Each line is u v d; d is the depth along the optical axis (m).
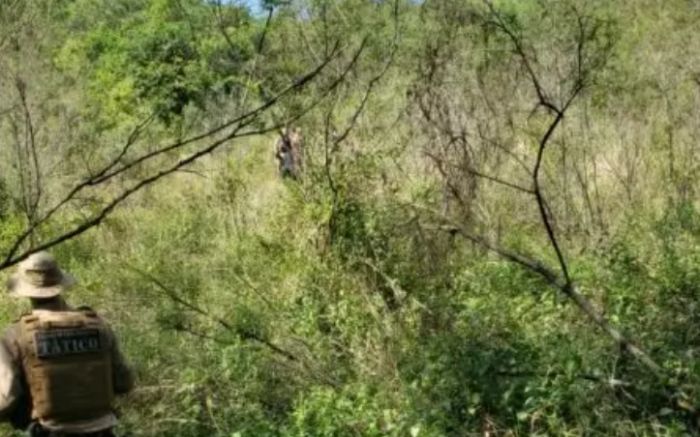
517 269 8.05
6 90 8.74
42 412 5.05
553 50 10.45
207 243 10.76
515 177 9.91
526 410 5.83
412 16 9.38
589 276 7.70
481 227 8.94
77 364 5.14
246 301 8.18
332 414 6.16
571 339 6.44
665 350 6.23
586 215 9.49
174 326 7.55
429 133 9.16
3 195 9.24
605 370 5.96
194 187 12.40
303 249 8.27
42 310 5.24
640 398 5.83
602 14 11.87
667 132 10.98
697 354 6.32
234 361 6.93
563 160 9.70
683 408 5.71
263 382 6.98
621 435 5.58
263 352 7.15
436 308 7.29
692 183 10.23
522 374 6.14
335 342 7.27
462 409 6.07
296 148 8.70
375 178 8.44
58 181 10.98
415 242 8.06
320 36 7.41
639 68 13.66
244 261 9.02
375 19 7.88
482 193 9.21
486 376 6.18
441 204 8.63
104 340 5.26
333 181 8.34
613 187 10.30
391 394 6.30
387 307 7.32
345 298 7.59
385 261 7.88
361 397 6.30
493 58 10.65
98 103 15.44
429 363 6.36
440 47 9.66
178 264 9.74
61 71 17.38
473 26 9.47
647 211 9.66
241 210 10.73
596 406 5.76
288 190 8.91
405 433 5.89
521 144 10.52
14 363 5.08
